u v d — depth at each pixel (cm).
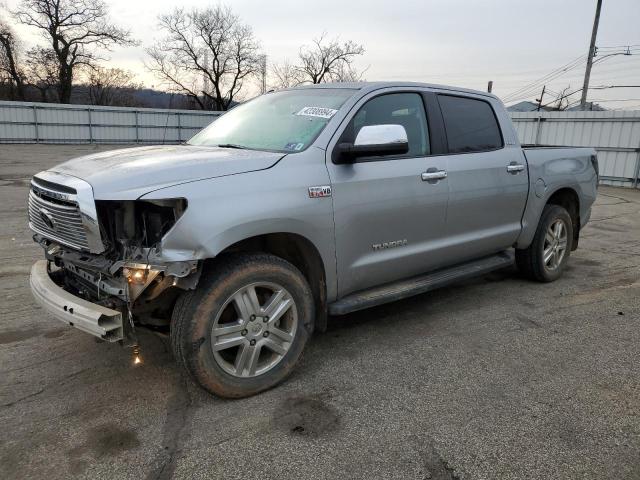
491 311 471
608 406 310
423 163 402
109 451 262
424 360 369
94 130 3159
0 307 453
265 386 318
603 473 250
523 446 270
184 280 279
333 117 356
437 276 433
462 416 297
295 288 321
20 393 316
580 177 573
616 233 870
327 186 333
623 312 474
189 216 271
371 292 386
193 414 296
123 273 276
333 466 253
